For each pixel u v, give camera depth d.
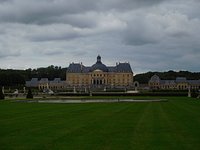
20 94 184.62
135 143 30.42
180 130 38.16
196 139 32.25
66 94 176.12
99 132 36.91
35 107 80.19
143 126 41.88
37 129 39.22
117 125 43.09
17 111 67.19
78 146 29.02
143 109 72.12
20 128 40.16
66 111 67.19
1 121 47.88
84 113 62.09
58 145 29.47
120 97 149.38
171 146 29.00
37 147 28.61
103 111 66.94
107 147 28.64
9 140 31.88
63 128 40.16
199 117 53.19
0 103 99.50
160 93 166.50
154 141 31.34
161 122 46.22
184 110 68.69
